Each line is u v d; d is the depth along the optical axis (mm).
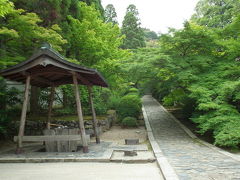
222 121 8523
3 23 8875
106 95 15758
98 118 12586
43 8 10734
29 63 6598
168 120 15797
